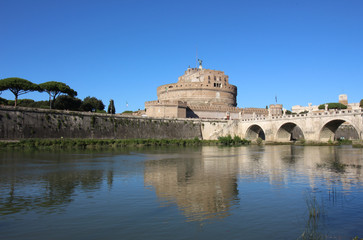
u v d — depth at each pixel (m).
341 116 73.19
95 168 37.62
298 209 19.50
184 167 38.62
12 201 21.67
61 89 92.88
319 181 28.52
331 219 17.53
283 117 91.69
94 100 121.38
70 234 15.47
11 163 41.88
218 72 137.88
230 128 111.62
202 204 20.78
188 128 105.56
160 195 23.34
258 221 17.25
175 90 137.00
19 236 15.23
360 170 35.34
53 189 25.50
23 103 122.12
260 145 92.44
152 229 16.09
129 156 52.81
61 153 57.44
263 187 26.02
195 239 14.73
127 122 91.88
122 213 18.83
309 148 73.00
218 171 35.06
